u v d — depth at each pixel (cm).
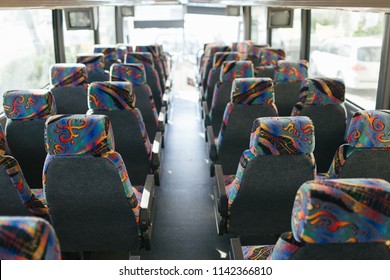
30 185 299
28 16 485
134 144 281
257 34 874
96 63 511
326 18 548
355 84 446
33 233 89
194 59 973
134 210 209
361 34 423
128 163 297
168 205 355
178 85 947
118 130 271
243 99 281
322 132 293
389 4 145
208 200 365
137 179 310
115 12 868
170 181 408
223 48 651
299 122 186
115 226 217
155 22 937
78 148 178
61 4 247
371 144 192
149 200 240
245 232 245
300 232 107
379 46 377
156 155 318
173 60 953
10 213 199
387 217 104
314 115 284
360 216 103
